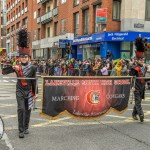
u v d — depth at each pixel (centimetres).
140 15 2647
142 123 802
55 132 701
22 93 661
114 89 775
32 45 5269
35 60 3438
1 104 1099
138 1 2633
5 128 728
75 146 596
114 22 2703
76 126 761
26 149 575
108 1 2673
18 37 675
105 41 2645
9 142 617
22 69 662
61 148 582
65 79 718
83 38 3053
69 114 731
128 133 698
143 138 657
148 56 2447
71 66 2503
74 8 3409
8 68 664
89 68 2244
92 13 2964
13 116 875
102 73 1984
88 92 742
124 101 795
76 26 3425
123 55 2639
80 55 3228
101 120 833
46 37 4597
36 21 5016
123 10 2661
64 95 721
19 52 677
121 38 2564
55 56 3978
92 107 749
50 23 4397
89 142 624
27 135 672
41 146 594
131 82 801
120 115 905
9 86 1850
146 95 1457
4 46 8600
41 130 718
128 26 2636
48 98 709
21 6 6209
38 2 4881
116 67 1920
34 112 938
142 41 810
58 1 3966
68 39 3406
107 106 768
